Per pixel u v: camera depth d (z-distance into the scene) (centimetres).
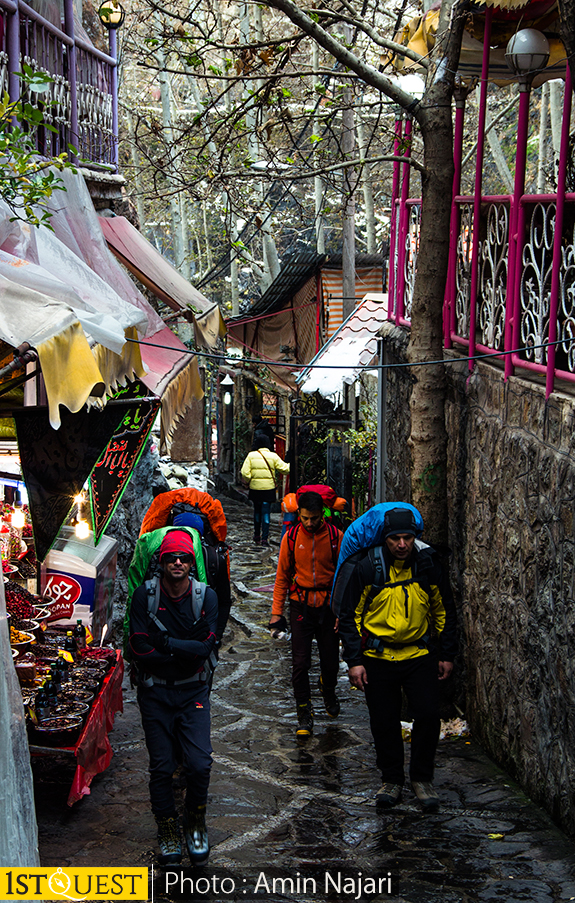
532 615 525
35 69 681
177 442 1853
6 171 498
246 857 450
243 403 2394
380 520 510
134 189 1948
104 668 555
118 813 493
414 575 511
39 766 554
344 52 673
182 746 440
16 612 592
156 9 729
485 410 633
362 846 464
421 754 517
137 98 2034
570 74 498
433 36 787
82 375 381
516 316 586
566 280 607
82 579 660
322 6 744
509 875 430
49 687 496
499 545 591
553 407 505
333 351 1240
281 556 672
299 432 1722
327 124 758
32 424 577
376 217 2306
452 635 529
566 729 471
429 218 670
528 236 612
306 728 648
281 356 2022
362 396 1588
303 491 657
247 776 568
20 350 354
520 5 590
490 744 605
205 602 450
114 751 596
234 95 1750
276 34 1658
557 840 469
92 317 438
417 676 514
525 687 536
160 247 2881
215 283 2992
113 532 890
